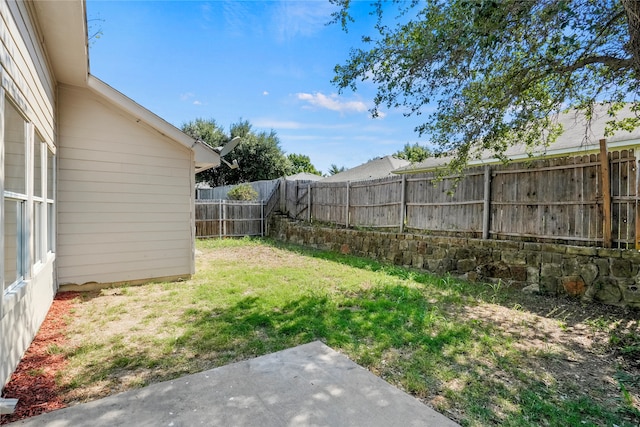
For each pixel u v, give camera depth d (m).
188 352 2.84
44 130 3.44
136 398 2.12
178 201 5.57
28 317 2.79
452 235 6.24
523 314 3.89
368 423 1.90
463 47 3.28
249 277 5.62
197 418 1.93
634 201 4.01
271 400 2.12
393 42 3.81
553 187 4.82
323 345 2.97
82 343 2.98
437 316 3.71
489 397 2.21
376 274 5.97
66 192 4.71
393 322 3.51
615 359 2.78
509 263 5.18
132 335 3.17
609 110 4.38
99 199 4.94
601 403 2.16
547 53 3.43
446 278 5.67
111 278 5.03
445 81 3.84
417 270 6.47
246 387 2.27
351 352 2.86
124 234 5.13
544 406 2.10
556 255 4.66
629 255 3.99
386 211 7.80
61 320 3.55
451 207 6.28
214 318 3.63
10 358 2.30
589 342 3.12
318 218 10.38
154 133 5.35
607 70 3.75
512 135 4.50
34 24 2.94
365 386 2.30
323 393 2.21
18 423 1.87
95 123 4.89
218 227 12.11
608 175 4.21
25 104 2.56
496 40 3.11
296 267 6.66
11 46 2.18
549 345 3.04
